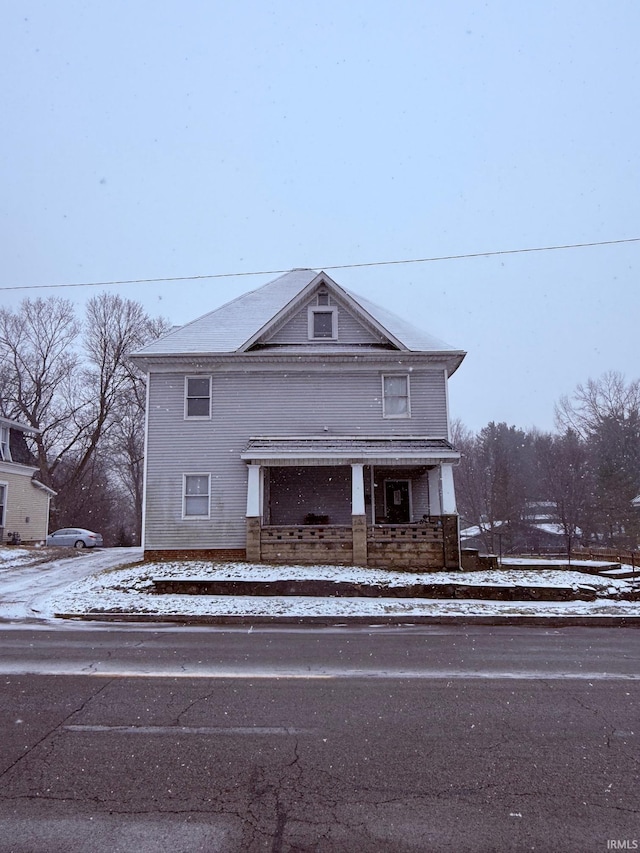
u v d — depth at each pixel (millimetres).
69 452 50781
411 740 5094
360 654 8750
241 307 23453
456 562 17016
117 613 12484
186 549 19312
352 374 20406
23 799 3998
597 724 5516
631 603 13617
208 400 20203
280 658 8414
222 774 4387
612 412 53531
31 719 5613
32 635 10359
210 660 8250
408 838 3531
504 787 4188
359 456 17859
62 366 46000
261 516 18328
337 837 3541
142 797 4027
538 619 12250
